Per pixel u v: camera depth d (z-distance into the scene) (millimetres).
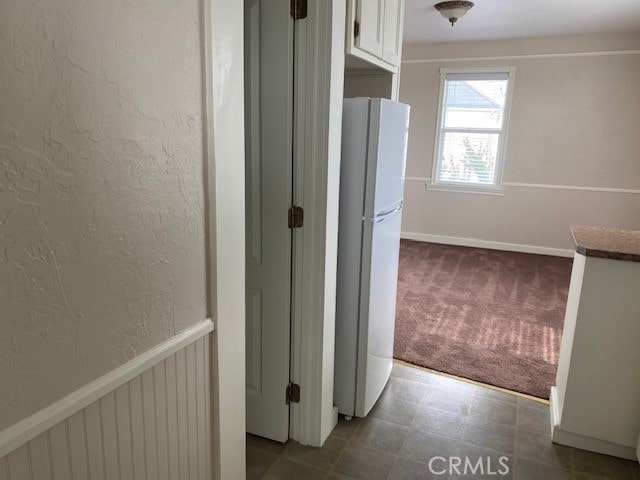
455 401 2484
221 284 1278
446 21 4602
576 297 2072
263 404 2121
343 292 2166
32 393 831
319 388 2039
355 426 2258
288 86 1773
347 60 2080
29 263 796
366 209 2049
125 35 912
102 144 895
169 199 1074
